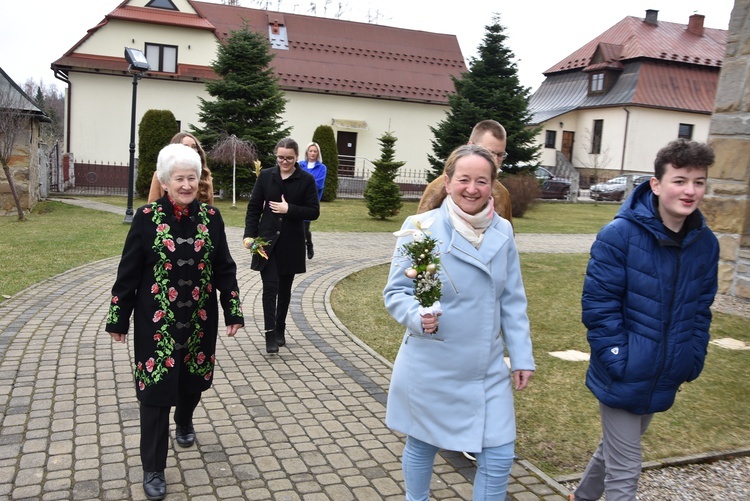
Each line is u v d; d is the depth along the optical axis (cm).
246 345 592
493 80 2325
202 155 426
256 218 566
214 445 384
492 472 262
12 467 344
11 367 498
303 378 509
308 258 1080
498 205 365
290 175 564
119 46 2653
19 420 403
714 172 825
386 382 509
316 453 380
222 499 324
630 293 274
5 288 761
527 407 459
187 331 327
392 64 3219
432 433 266
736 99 796
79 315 659
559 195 3039
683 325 271
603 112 3725
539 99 4291
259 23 3180
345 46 3216
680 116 3622
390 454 383
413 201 2750
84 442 376
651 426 432
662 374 270
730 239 814
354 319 711
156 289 321
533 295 847
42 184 2003
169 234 321
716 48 3825
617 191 2998
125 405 433
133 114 1445
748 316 732
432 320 249
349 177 3023
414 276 252
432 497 337
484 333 264
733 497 349
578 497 317
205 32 2745
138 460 357
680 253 272
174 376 321
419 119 3116
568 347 610
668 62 3659
